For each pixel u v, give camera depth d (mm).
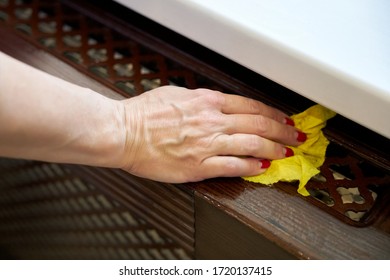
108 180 663
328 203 566
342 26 496
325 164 566
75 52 644
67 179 749
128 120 556
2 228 973
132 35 643
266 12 509
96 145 534
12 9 678
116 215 729
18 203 878
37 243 939
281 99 596
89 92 538
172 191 580
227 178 556
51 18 667
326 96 496
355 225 517
